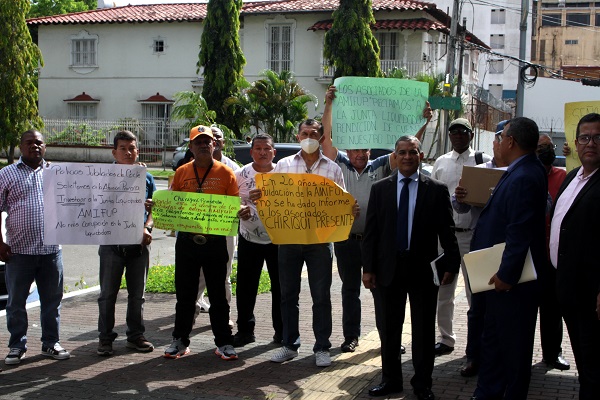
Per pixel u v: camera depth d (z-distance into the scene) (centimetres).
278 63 3503
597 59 7406
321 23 3397
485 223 508
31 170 630
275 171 666
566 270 477
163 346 689
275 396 547
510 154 500
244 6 3622
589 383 474
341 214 614
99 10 3975
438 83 2728
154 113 3738
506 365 493
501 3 6359
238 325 695
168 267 1088
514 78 6391
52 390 560
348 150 693
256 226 678
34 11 4853
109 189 627
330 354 658
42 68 3853
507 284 475
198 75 3647
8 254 619
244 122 2922
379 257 545
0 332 736
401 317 550
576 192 488
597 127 473
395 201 541
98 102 3784
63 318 804
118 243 630
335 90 661
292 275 637
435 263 533
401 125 668
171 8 3903
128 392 556
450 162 679
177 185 645
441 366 624
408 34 3309
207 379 588
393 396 546
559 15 7625
